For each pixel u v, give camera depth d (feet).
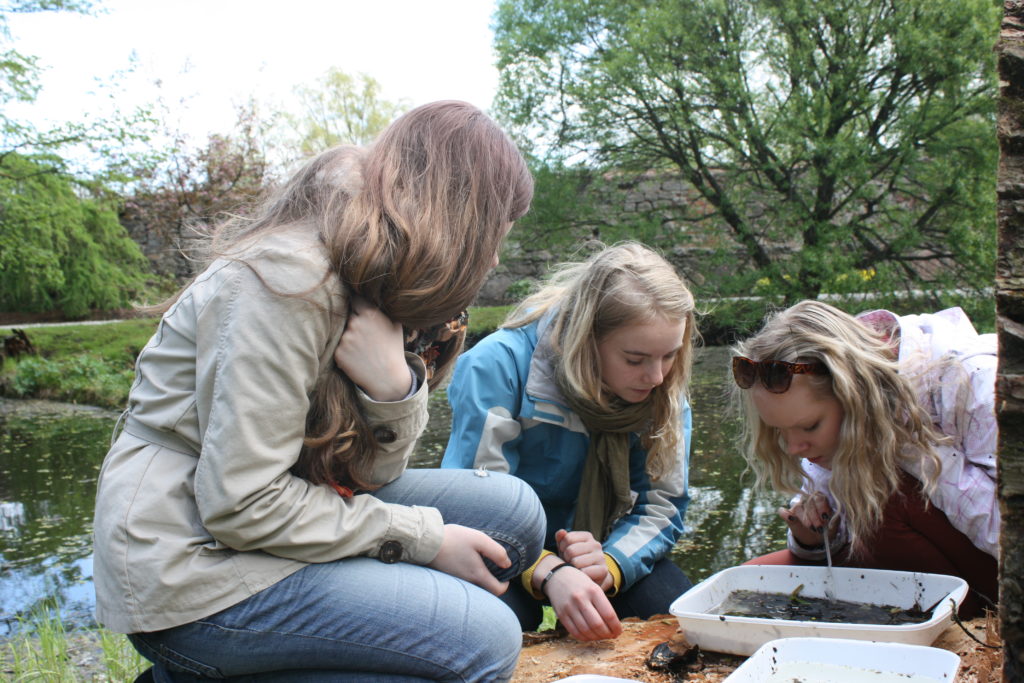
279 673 4.37
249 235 4.46
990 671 4.82
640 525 7.41
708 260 39.93
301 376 4.12
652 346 6.55
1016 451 3.61
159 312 4.74
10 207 45.68
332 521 4.29
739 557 15.96
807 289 37.24
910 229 36.24
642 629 6.62
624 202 41.98
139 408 4.26
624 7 39.17
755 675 4.85
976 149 35.17
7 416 34.91
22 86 43.11
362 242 4.15
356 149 4.74
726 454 22.65
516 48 39.73
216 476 3.94
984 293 36.52
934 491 6.64
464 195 4.47
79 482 23.15
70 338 46.70
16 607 13.97
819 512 7.33
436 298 4.36
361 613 4.22
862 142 36.27
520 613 7.06
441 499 5.24
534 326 7.48
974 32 33.71
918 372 6.64
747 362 6.70
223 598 4.11
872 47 36.52
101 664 9.76
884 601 6.37
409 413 4.48
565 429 7.25
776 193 39.52
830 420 6.53
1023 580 3.64
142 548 4.02
